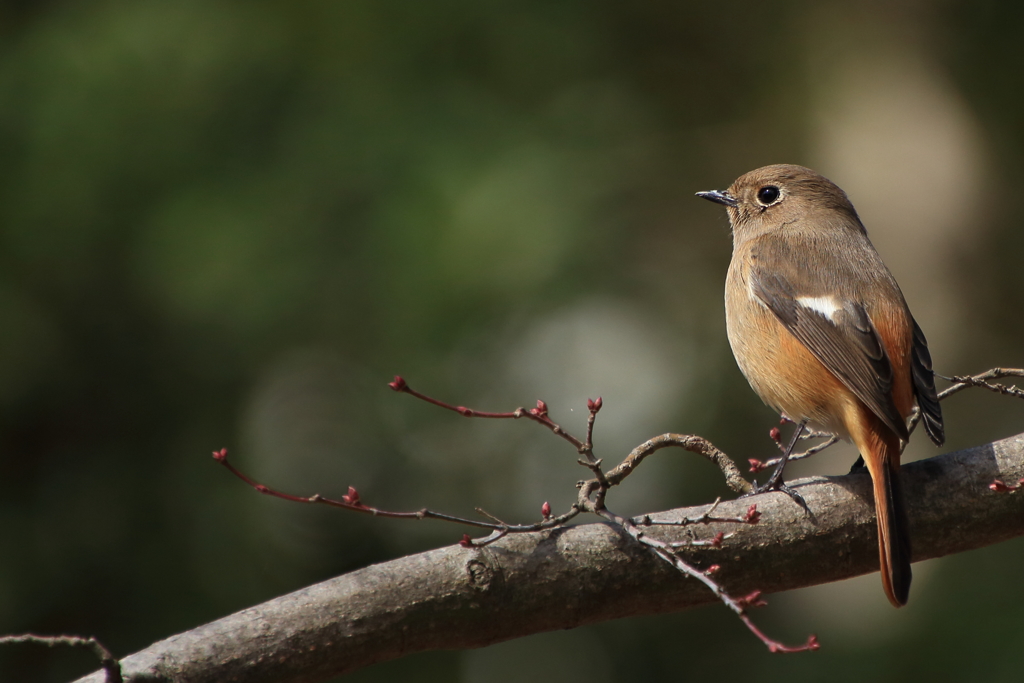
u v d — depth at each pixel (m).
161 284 11.81
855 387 6.20
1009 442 5.48
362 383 12.84
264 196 12.20
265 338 12.06
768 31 16.92
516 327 12.88
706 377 14.95
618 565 5.00
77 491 12.18
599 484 5.19
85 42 12.48
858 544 5.21
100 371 12.30
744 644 13.58
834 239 7.43
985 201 15.52
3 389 11.63
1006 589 10.85
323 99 12.96
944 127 15.66
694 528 5.12
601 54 15.35
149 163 12.13
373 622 4.80
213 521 12.17
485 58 14.20
